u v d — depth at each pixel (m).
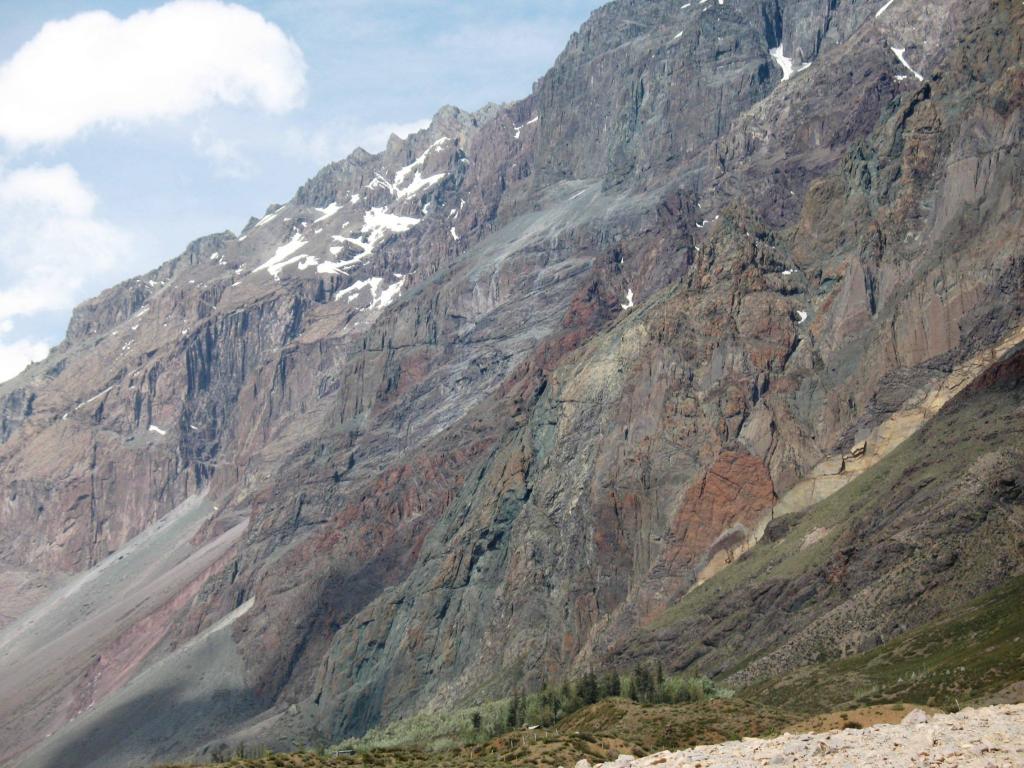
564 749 146.88
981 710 79.00
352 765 144.25
